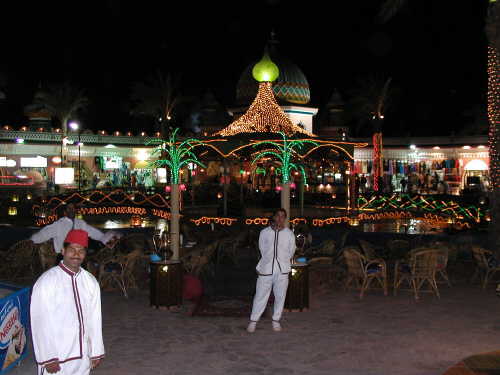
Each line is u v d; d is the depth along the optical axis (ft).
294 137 55.26
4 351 19.20
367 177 126.21
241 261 44.27
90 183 117.91
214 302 29.91
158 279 28.55
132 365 20.22
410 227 66.39
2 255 37.14
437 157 123.13
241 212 67.00
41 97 119.44
